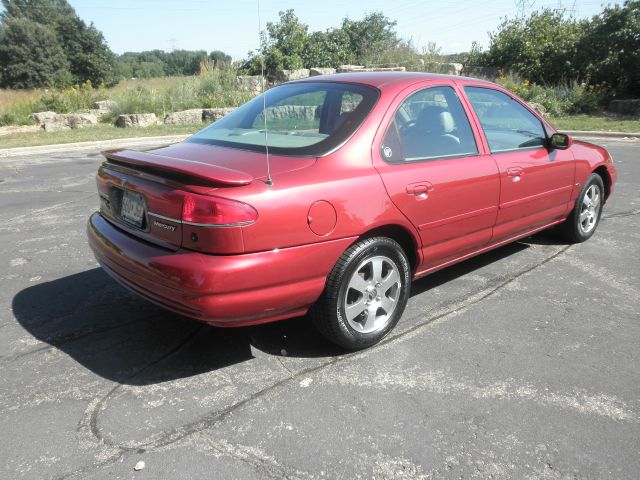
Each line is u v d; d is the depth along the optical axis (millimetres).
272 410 2650
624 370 3051
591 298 4016
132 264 2842
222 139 3371
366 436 2467
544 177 4355
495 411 2662
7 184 8172
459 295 4043
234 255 2582
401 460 2318
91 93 17750
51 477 2203
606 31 17234
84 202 6965
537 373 3002
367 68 18984
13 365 3035
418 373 2990
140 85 18797
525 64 18953
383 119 3229
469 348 3270
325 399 2744
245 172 2752
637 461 2336
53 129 14898
